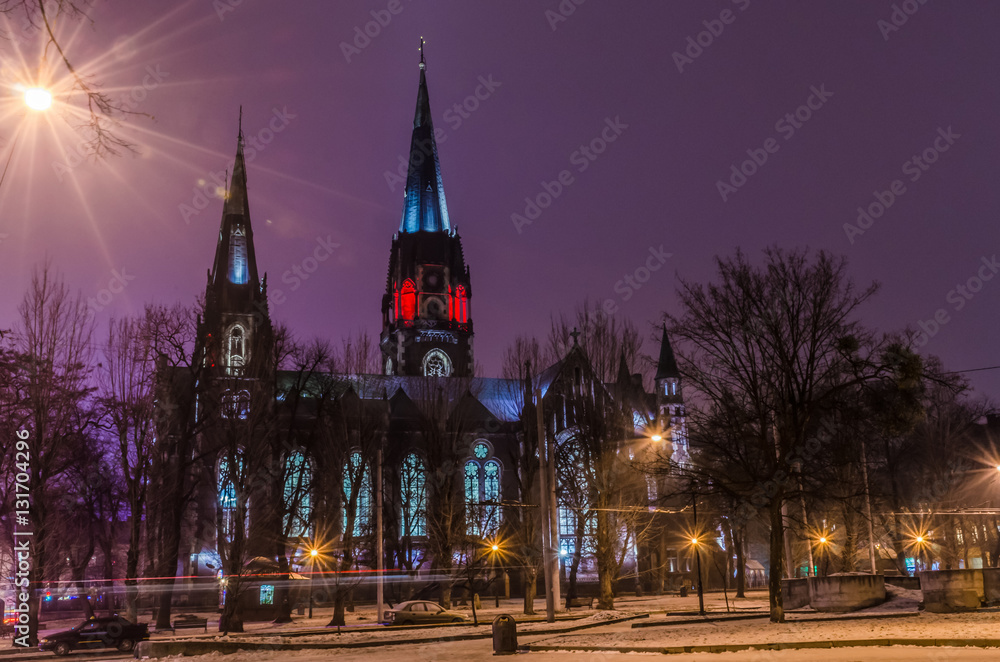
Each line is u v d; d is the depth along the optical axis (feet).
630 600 240.12
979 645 69.31
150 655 114.73
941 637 72.95
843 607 120.16
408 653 96.12
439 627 142.20
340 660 90.74
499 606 218.38
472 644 106.73
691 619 120.67
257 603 215.10
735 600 213.25
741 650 73.61
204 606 283.79
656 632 100.63
